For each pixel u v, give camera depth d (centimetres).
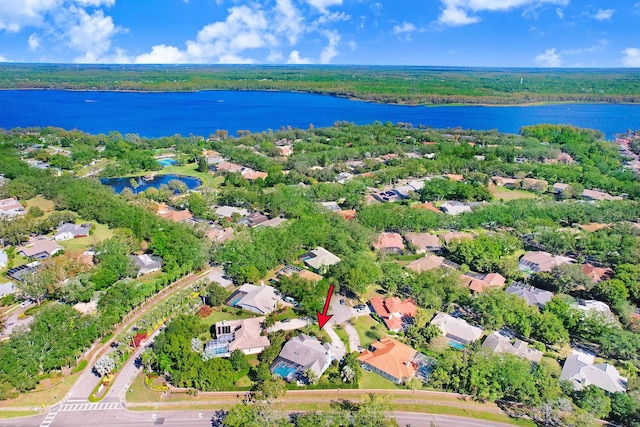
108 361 11038
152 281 16000
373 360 11744
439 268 16162
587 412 10106
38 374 11069
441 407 10550
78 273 15188
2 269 16438
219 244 18062
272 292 14888
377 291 15650
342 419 9369
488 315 13200
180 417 10069
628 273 15538
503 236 19300
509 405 10756
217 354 11944
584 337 13238
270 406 9681
